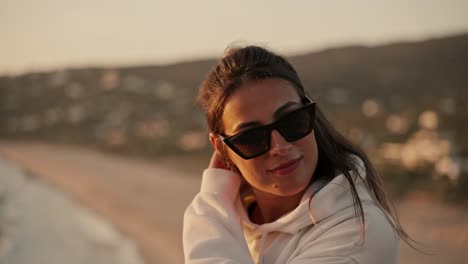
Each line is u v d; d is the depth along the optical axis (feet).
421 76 229.86
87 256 40.32
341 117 93.09
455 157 45.57
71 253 41.73
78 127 186.39
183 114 175.94
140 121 176.35
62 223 54.80
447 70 232.94
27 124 205.26
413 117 76.74
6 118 221.66
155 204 60.59
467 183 39.17
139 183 77.61
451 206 36.37
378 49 275.80
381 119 85.97
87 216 58.13
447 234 30.96
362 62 261.85
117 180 83.30
